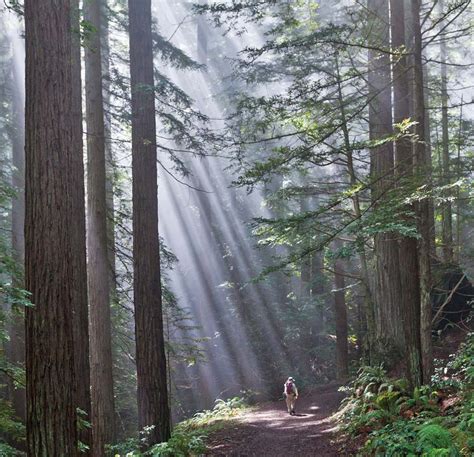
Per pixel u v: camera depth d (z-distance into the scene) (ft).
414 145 34.78
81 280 38.34
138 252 42.34
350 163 44.06
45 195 22.26
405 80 39.86
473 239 78.84
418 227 34.68
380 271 49.06
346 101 40.63
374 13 38.88
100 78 46.80
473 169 41.29
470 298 54.85
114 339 64.90
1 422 38.75
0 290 22.11
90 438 36.58
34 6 22.94
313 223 37.55
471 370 31.73
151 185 43.24
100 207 45.85
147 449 39.34
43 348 21.54
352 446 34.60
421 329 35.14
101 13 50.80
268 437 45.29
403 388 37.81
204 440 45.52
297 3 46.73
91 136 45.93
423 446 23.59
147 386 40.68
